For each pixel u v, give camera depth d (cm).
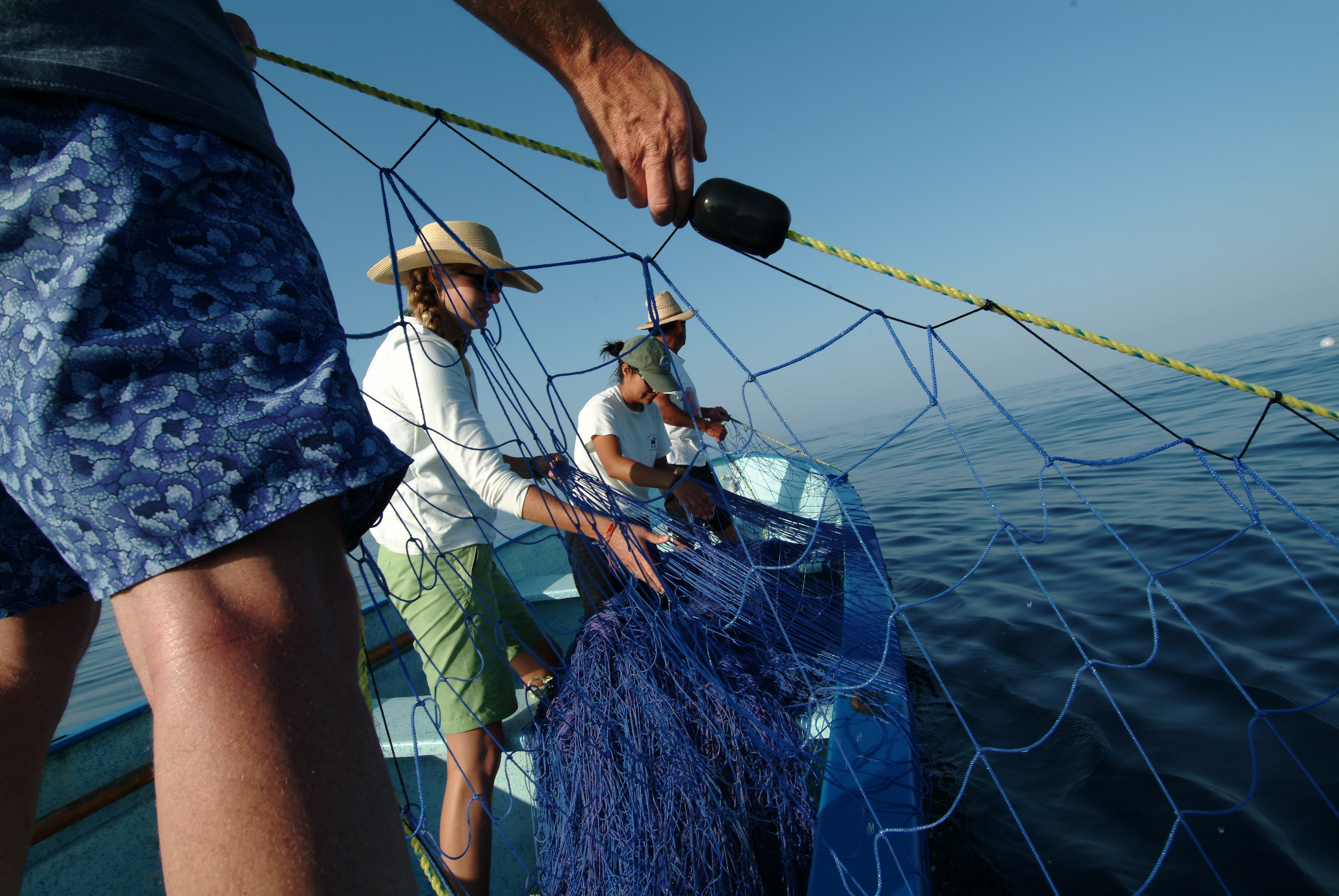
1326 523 370
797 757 143
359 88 106
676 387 289
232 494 53
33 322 55
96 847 180
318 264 75
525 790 196
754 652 175
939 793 197
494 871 185
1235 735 201
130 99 61
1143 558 372
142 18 65
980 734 224
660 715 148
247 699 48
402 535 179
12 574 79
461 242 118
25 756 88
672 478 259
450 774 167
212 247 62
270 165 74
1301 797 171
